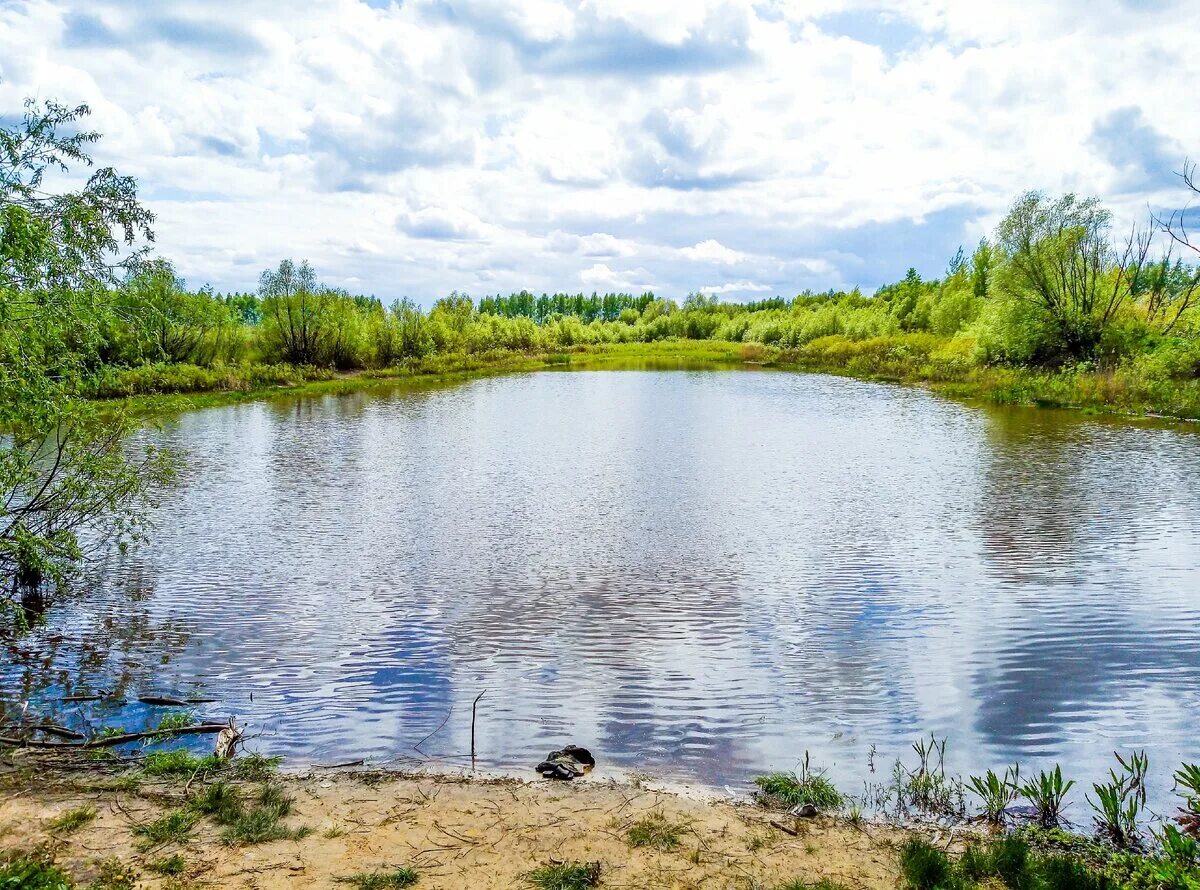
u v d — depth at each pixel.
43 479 10.82
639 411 32.62
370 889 4.31
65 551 9.47
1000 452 21.91
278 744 6.57
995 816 5.38
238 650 8.71
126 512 11.23
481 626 9.48
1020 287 40.22
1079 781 6.03
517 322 88.75
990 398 35.03
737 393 40.41
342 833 4.98
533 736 6.75
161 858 4.59
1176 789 5.88
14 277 7.98
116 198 9.29
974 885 4.44
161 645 8.84
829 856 4.80
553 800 5.54
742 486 17.78
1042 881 4.45
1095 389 32.34
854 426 27.55
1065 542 13.09
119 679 7.93
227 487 17.72
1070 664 8.34
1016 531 13.81
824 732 6.86
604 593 10.70
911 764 6.28
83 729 6.83
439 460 21.19
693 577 11.40
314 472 19.50
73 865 4.50
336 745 6.57
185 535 13.70
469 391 42.25
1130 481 17.86
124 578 11.28
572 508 15.73
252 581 11.18
